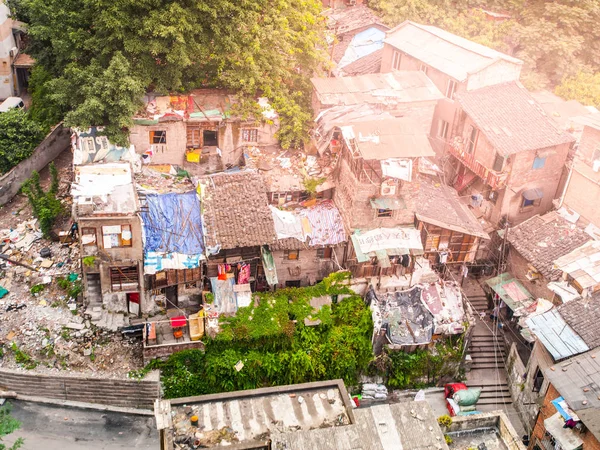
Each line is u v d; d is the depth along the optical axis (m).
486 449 27.59
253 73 42.19
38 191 42.59
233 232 37.97
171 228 37.88
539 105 45.66
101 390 35.84
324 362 38.38
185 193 39.50
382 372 39.47
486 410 39.09
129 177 38.06
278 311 38.53
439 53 50.31
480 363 41.28
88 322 37.50
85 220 34.97
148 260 36.78
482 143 44.62
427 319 39.88
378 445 24.44
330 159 43.38
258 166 42.41
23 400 35.53
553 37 54.03
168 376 36.56
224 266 39.00
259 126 43.69
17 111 46.44
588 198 41.91
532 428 36.59
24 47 54.22
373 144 38.19
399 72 47.75
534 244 42.06
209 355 37.00
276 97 43.41
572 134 45.75
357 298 40.50
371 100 44.38
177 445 25.27
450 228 41.12
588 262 38.81
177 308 39.12
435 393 40.09
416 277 41.72
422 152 38.28
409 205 40.06
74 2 41.12
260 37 42.00
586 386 31.75
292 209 41.72
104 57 40.94
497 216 45.12
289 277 41.62
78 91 40.44
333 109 43.50
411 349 39.78
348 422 26.52
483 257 45.84
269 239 38.19
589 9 55.03
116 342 37.22
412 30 54.16
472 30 56.41
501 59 47.06
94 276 37.09
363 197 38.97
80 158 39.72
